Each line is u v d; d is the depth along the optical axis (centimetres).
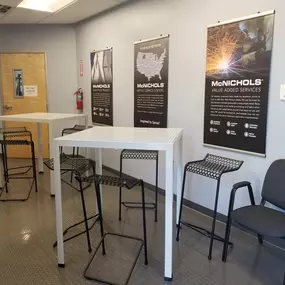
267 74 250
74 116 413
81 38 546
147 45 386
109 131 269
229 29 278
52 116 405
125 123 450
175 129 288
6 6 435
